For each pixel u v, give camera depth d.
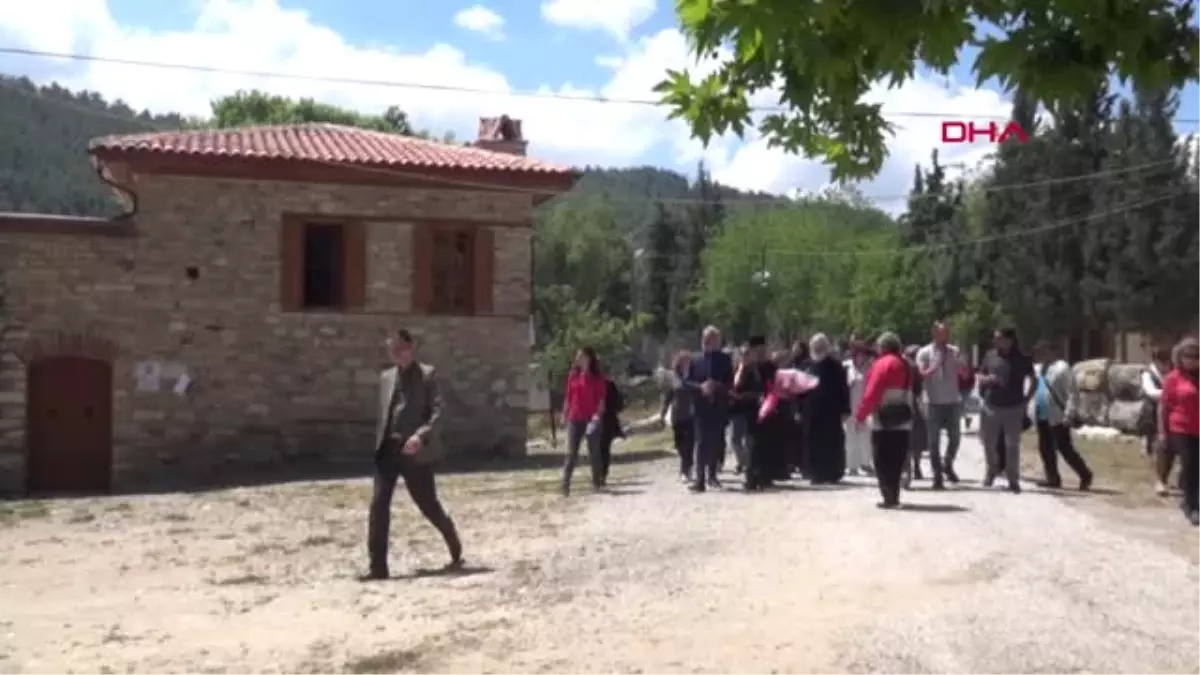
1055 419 16.58
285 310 24.86
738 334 76.12
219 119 58.75
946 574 10.68
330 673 8.12
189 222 24.45
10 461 23.45
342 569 12.32
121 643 9.10
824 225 73.75
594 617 9.49
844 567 11.11
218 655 8.66
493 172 25.59
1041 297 43.25
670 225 96.50
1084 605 9.44
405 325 25.41
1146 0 3.64
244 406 24.67
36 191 89.75
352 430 25.14
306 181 24.92
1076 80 3.74
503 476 22.12
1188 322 40.06
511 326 25.92
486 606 10.06
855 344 19.28
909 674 7.66
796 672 7.79
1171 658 7.92
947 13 3.45
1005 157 45.94
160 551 14.12
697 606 9.75
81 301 23.95
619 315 84.56
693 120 4.83
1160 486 15.73
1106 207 41.78
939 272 57.88
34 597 11.21
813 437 17.70
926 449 18.67
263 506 18.69
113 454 24.03
